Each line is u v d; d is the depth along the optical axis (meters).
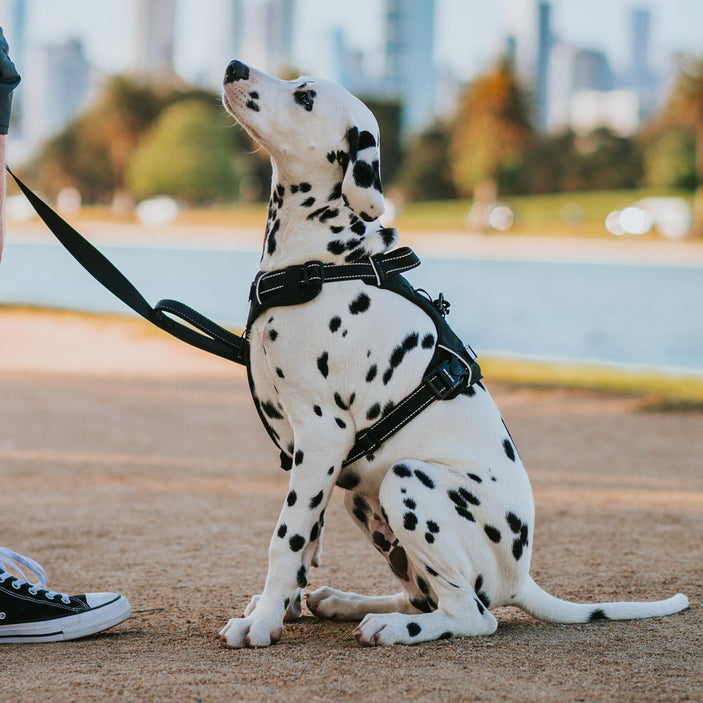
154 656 3.01
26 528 4.90
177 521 5.11
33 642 3.19
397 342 3.19
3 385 9.91
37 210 3.47
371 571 4.22
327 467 3.17
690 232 48.91
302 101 3.24
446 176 74.88
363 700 2.59
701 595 3.85
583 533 4.92
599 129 82.81
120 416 8.56
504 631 3.29
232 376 11.06
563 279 27.36
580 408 9.12
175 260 32.44
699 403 9.12
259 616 3.14
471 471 3.17
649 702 2.61
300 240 3.29
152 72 77.62
